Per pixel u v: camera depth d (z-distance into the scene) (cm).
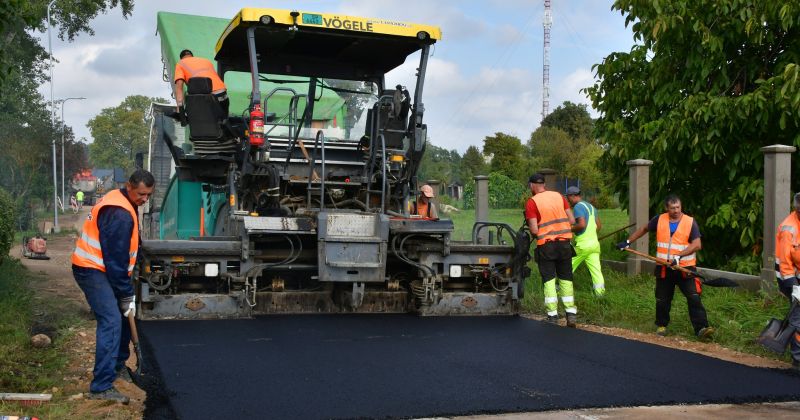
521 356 636
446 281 888
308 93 924
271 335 706
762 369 604
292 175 876
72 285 1123
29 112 3447
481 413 468
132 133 10619
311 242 858
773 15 956
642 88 1147
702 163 1079
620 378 562
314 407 471
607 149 1180
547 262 817
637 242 1031
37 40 3350
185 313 781
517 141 4703
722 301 827
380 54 924
